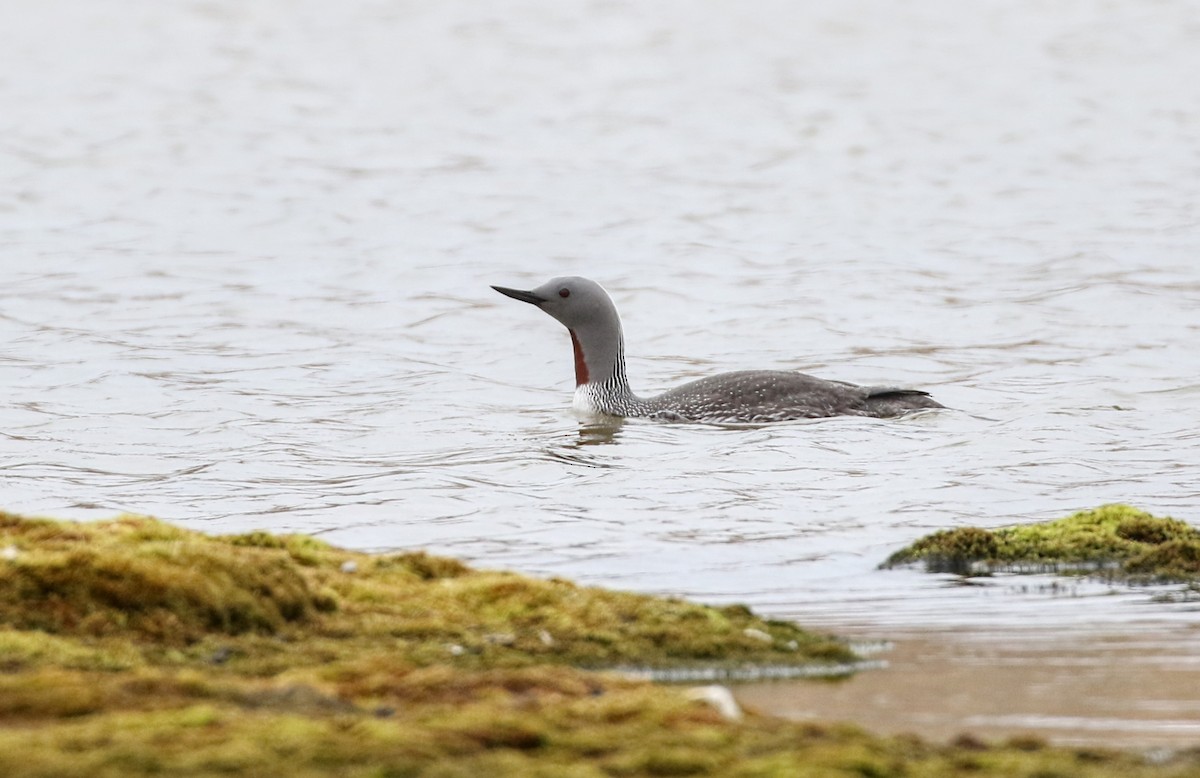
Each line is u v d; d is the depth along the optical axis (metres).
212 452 15.88
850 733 6.66
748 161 41.38
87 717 6.44
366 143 43.91
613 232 32.12
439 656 8.11
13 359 20.61
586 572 11.34
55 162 39.97
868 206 35.06
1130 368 20.03
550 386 19.81
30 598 7.99
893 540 12.32
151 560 8.35
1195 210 33.34
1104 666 8.52
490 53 61.03
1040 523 12.22
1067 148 42.28
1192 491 13.93
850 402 17.53
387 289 26.61
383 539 12.49
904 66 57.25
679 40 63.53
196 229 32.22
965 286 26.28
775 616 9.88
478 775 5.78
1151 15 65.75
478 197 36.09
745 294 25.97
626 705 6.86
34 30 63.59
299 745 5.96
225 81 54.50
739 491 14.12
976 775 6.07
